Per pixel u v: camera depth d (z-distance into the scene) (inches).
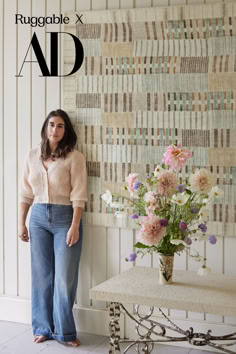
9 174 151.4
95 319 143.3
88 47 139.7
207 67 129.6
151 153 135.1
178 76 131.9
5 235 152.3
